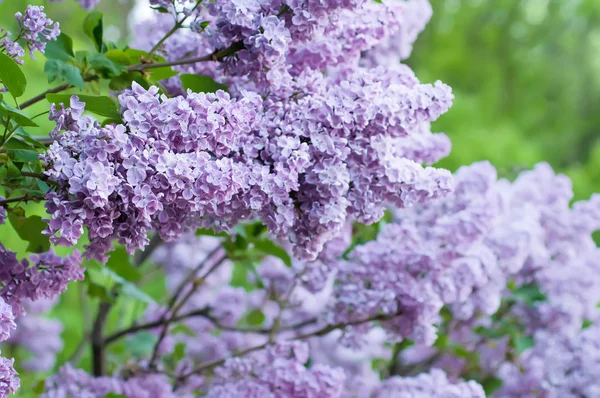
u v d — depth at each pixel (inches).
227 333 142.8
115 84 85.5
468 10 481.4
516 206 141.2
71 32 204.7
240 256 116.0
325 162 76.4
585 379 132.9
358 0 76.6
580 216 142.3
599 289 141.6
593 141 487.5
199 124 68.5
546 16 496.1
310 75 82.9
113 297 115.6
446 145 100.3
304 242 79.5
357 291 106.1
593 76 493.0
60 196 66.4
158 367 128.3
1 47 74.2
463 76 476.7
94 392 112.9
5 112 69.6
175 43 95.9
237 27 76.9
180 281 149.9
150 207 66.4
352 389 134.0
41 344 159.2
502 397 141.0
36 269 77.1
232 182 69.2
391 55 109.3
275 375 101.7
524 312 140.3
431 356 148.6
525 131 476.4
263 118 77.3
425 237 114.7
